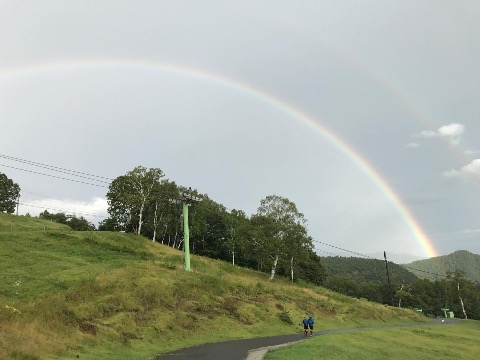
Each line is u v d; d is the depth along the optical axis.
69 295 30.27
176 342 28.09
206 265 71.69
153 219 101.75
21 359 15.69
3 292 33.56
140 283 38.50
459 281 144.12
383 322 61.72
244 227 84.62
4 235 58.47
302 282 92.75
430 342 38.75
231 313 40.62
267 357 22.91
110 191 100.25
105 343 23.05
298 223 82.62
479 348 38.81
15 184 116.81
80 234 69.81
